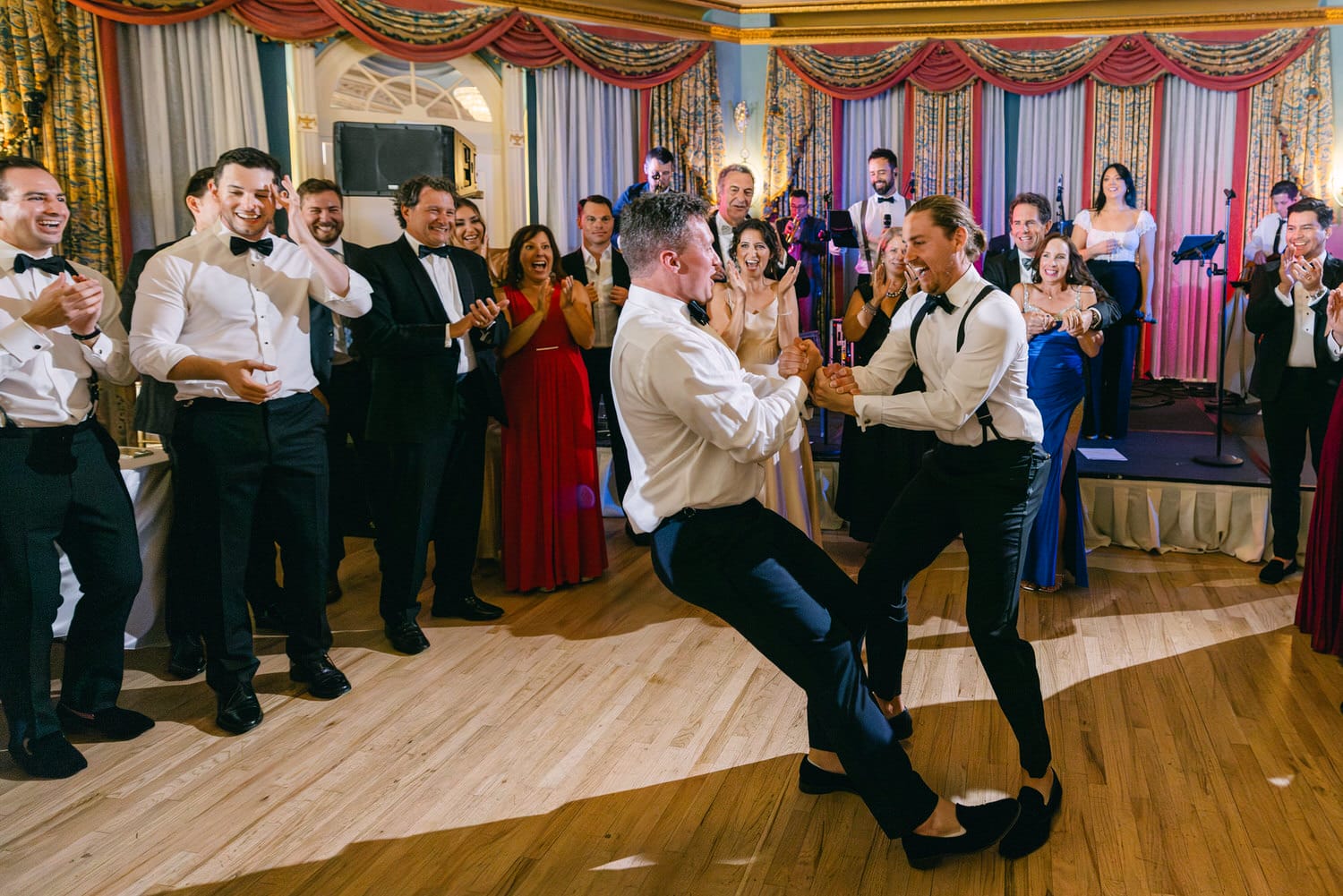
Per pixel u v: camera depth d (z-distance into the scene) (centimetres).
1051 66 768
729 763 256
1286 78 744
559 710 288
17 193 246
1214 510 428
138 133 583
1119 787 240
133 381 281
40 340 245
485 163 707
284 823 230
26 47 539
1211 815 227
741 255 368
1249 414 633
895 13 769
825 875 208
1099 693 294
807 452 397
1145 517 436
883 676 258
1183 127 773
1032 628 347
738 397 188
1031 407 223
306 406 288
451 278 342
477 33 666
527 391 385
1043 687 298
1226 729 270
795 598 196
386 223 644
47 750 253
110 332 285
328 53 639
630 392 195
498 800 239
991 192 800
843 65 777
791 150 788
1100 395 541
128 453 341
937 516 234
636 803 238
